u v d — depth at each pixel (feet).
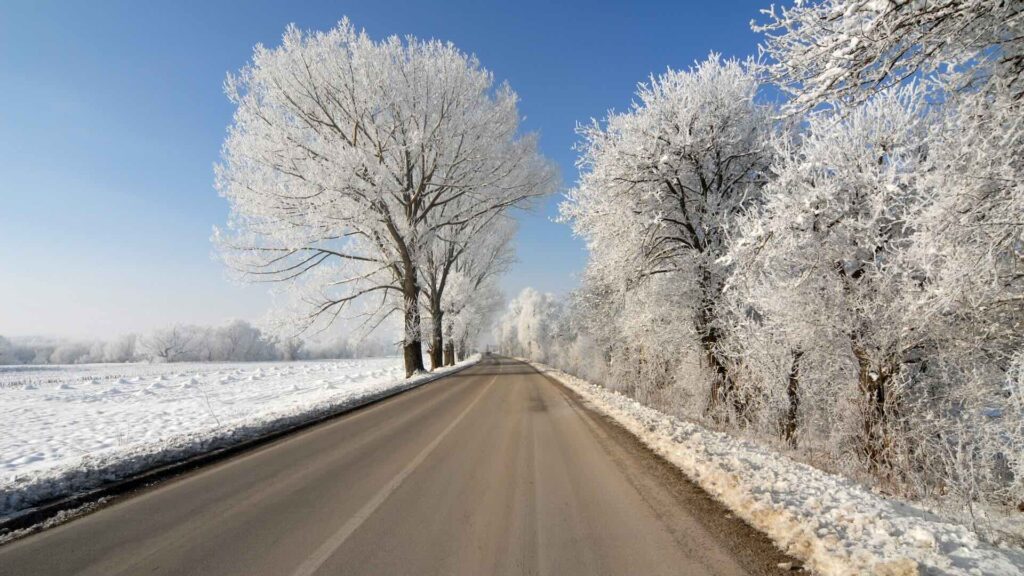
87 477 18.22
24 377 131.03
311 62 65.72
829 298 30.25
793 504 13.46
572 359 126.11
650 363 61.00
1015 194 15.24
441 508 14.94
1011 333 23.61
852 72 14.33
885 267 27.27
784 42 15.97
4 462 26.45
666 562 10.85
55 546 12.46
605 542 12.05
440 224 82.64
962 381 27.48
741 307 39.06
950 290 20.61
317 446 25.44
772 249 24.12
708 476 17.22
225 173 64.90
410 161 76.84
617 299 54.60
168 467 20.77
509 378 79.15
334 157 62.49
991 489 22.40
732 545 11.78
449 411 39.01
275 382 93.25
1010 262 19.22
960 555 10.42
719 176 45.29
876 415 28.04
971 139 17.02
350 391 60.18
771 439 35.01
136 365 238.07
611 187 44.42
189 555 11.73
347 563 11.06
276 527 13.53
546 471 19.44
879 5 12.80
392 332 118.83
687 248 45.70
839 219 28.02
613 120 46.73
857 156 28.27
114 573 10.81
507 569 10.61
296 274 71.26
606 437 27.09
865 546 10.60
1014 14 13.61
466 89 76.02
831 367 33.45
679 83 44.80
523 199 89.40
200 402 60.75
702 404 48.01
